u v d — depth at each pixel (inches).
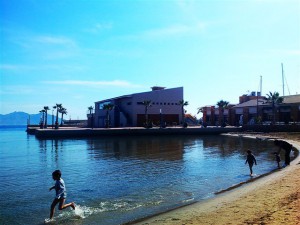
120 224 450.3
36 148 1998.0
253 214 412.2
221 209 461.1
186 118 4820.4
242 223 373.1
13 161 1337.4
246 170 958.4
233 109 4001.0
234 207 465.1
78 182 809.5
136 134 3115.2
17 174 979.9
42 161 1322.6
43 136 2910.9
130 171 992.2
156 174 919.7
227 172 926.4
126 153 1573.6
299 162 1020.5
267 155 1363.2
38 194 681.6
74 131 2965.1
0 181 852.0
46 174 978.1
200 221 403.9
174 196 629.9
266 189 587.2
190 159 1283.2
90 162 1253.1
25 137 3715.6
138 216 491.5
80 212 523.5
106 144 2185.0
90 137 2947.8
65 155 1545.3
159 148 1824.6
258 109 3563.0
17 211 540.4
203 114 4650.6
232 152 1536.7
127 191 689.6
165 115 4087.1
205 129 3275.1
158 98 4057.6
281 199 487.5
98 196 643.5
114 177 883.4
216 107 4402.1
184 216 441.4
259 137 2486.5
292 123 2871.6
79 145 2139.5
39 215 514.6
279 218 376.2
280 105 3282.5
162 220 430.0
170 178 844.6
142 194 656.4
